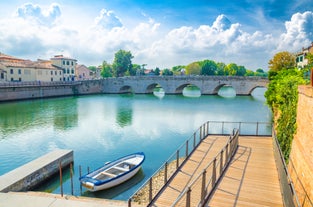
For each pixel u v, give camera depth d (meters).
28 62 88.56
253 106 54.56
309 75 11.88
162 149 25.34
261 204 9.99
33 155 24.09
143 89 87.69
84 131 33.00
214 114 44.69
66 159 19.84
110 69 133.38
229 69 151.50
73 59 99.38
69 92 82.31
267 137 21.28
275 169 13.80
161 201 10.66
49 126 35.81
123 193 15.97
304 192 8.82
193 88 134.12
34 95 69.31
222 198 10.49
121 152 24.66
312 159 8.59
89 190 16.42
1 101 60.06
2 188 13.55
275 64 59.75
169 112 47.25
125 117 42.44
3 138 29.73
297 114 12.02
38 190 16.38
